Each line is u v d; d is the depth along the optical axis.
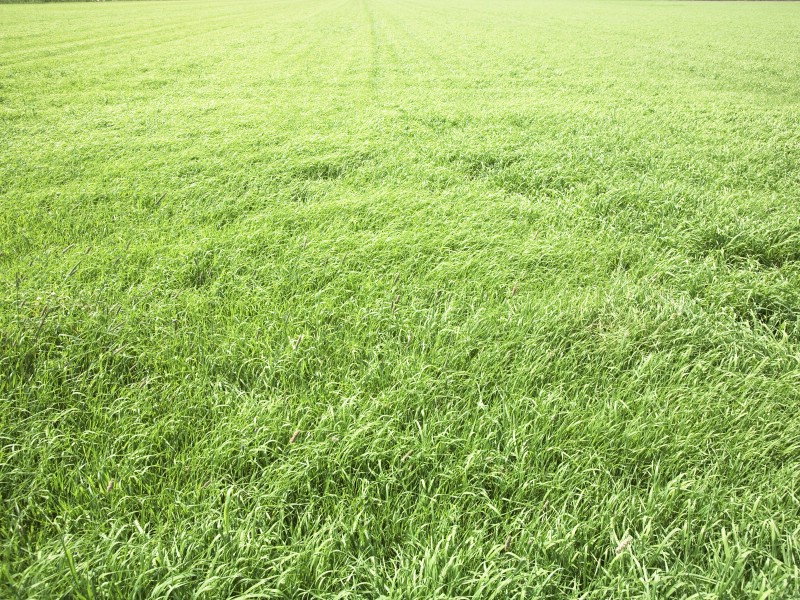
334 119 11.13
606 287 4.65
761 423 3.13
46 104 12.68
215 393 3.27
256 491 2.62
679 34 32.97
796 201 6.81
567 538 2.34
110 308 4.05
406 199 6.66
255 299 4.37
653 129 10.44
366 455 2.83
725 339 3.95
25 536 2.41
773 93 15.85
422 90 14.98
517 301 4.40
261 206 6.52
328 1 72.62
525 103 13.08
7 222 5.88
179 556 2.26
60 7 54.09
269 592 2.13
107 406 3.20
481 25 38.25
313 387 3.34
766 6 63.56
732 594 2.18
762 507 2.57
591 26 37.84
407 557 2.32
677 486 2.63
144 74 17.30
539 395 3.23
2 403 3.09
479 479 2.76
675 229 5.90
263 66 19.50
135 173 7.61
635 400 3.27
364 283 4.63
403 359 3.62
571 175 7.63
